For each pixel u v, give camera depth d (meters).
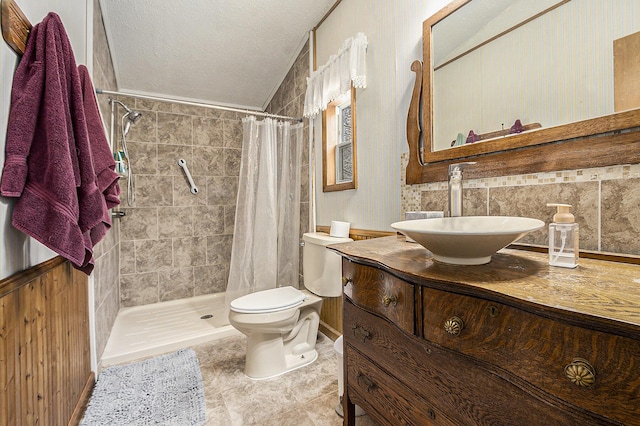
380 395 0.94
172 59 2.33
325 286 1.75
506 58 1.03
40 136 0.83
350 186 1.80
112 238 2.24
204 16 1.99
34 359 0.91
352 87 1.77
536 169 0.95
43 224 0.81
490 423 0.61
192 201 2.89
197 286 2.92
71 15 1.29
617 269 0.69
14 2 0.77
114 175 1.24
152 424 1.24
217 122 3.00
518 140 0.99
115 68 2.31
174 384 1.52
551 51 0.92
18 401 0.81
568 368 0.47
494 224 0.85
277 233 2.36
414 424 0.81
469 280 0.62
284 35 2.25
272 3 1.95
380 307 0.90
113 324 2.23
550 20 0.92
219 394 1.46
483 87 1.10
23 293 0.85
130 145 2.62
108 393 1.44
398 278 0.81
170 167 2.79
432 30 1.27
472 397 0.65
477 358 0.62
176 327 2.21
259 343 1.62
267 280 2.26
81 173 0.98
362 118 1.72
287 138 2.39
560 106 0.90
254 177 2.29
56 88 0.86
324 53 2.09
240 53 2.37
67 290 1.21
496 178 1.07
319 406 1.37
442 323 0.69
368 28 1.67
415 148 1.35
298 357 1.77
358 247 1.09
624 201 0.78
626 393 0.42
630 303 0.46
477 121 1.12
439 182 1.26
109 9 1.85
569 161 0.87
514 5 1.01
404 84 1.44
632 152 0.76
